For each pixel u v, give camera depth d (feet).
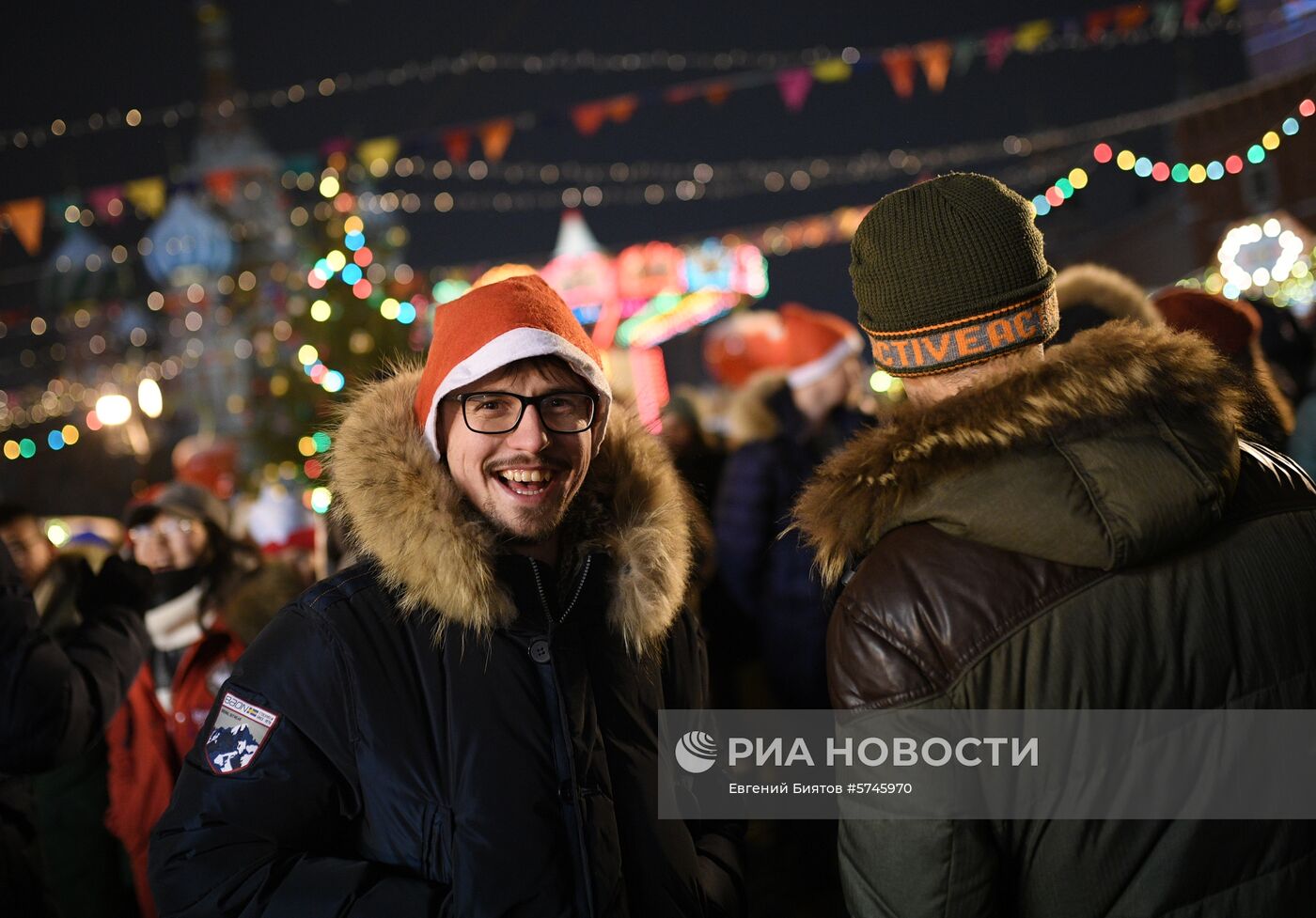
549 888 4.25
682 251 46.29
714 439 15.85
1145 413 4.07
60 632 9.51
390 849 4.43
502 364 4.57
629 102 28.63
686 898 4.69
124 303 49.83
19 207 26.05
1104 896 4.02
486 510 4.76
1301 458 10.35
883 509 4.23
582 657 4.76
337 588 4.64
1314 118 55.36
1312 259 37.42
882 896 4.09
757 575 12.08
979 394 4.14
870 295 4.53
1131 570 4.02
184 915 4.36
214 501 10.16
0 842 6.72
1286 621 4.19
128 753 9.18
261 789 4.42
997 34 26.86
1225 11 30.76
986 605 4.01
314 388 23.90
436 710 4.45
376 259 27.07
